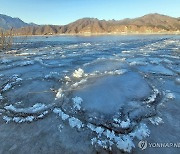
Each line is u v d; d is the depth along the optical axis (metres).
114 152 5.37
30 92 9.59
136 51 24.20
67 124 6.70
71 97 8.44
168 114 7.26
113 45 33.75
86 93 8.48
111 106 7.50
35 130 6.46
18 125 6.79
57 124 6.73
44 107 7.89
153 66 14.85
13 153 5.45
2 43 29.38
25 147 5.66
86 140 5.86
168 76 12.03
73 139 5.93
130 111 7.24
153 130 6.29
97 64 14.24
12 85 10.72
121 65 13.90
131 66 14.35
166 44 33.88
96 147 5.54
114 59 16.69
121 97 8.15
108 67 13.01
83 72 11.86
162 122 6.71
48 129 6.47
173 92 9.41
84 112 7.30
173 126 6.49
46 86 10.31
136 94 8.59
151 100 8.21
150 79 11.29
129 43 37.84
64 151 5.45
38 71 13.82
